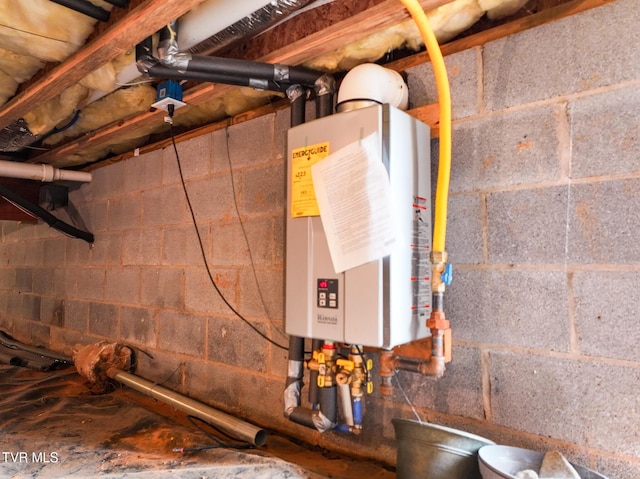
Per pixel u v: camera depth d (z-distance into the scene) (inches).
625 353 44.1
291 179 57.6
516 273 51.2
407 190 51.8
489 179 53.6
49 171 117.2
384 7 51.0
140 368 102.7
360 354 58.0
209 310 87.8
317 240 54.3
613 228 45.3
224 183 86.6
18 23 58.9
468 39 56.6
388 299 48.3
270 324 76.8
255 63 62.2
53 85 71.7
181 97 76.9
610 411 44.6
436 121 56.9
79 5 55.4
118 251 112.7
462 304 55.0
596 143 46.6
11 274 161.9
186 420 80.9
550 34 50.0
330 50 60.1
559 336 48.0
